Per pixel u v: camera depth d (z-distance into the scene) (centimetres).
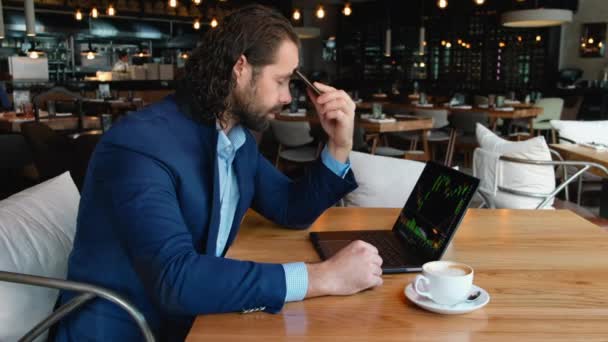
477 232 160
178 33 1298
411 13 1248
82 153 380
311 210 158
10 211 141
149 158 113
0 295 122
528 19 729
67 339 120
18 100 592
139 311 115
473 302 109
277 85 125
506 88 1116
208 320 103
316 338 96
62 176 172
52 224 148
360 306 110
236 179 139
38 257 135
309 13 1430
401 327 100
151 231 106
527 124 802
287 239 155
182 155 118
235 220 142
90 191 120
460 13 1164
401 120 591
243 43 121
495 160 299
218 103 123
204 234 124
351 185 156
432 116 696
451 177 147
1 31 620
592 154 349
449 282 104
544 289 118
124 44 1223
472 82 1166
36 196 153
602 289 118
